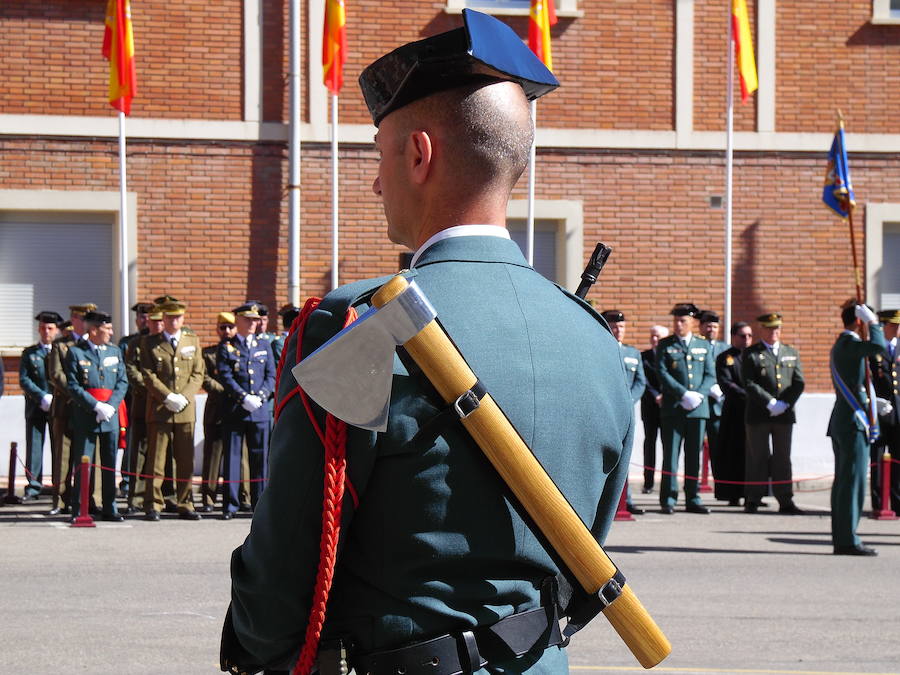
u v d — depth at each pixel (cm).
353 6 1602
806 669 634
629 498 1320
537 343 186
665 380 1345
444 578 176
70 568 917
